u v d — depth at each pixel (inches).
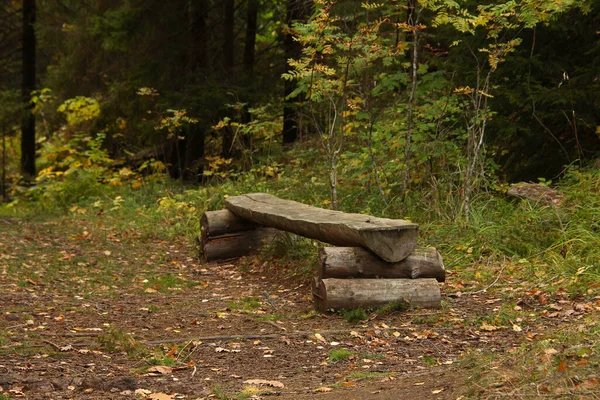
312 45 403.5
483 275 287.0
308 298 282.2
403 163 405.4
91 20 683.4
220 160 523.8
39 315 261.0
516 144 399.9
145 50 629.6
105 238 439.8
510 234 315.3
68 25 758.5
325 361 205.2
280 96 645.3
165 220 474.6
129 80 654.5
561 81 366.9
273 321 250.5
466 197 348.5
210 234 371.9
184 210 477.1
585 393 137.9
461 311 248.7
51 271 349.7
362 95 390.3
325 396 169.5
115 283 327.9
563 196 334.0
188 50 624.4
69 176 627.5
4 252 401.1
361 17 489.4
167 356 210.1
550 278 269.4
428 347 213.9
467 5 389.4
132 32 615.8
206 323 252.2
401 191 393.4
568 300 245.3
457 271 297.0
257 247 372.8
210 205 471.8
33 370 193.6
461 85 410.6
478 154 372.8
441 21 341.4
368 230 249.6
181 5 621.3
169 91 595.2
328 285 251.4
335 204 385.1
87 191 603.2
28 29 816.3
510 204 348.2
